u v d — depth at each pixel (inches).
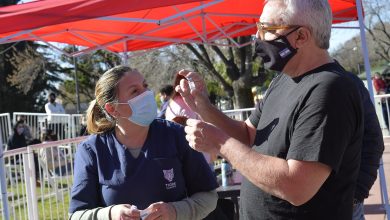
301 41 79.5
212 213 113.3
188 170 101.7
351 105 74.0
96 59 1337.4
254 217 84.7
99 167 97.9
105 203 97.3
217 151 79.9
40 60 1294.3
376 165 100.9
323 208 76.9
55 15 159.6
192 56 851.4
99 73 1363.2
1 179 171.8
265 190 74.8
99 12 158.2
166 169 97.7
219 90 901.8
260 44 84.9
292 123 76.5
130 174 96.4
